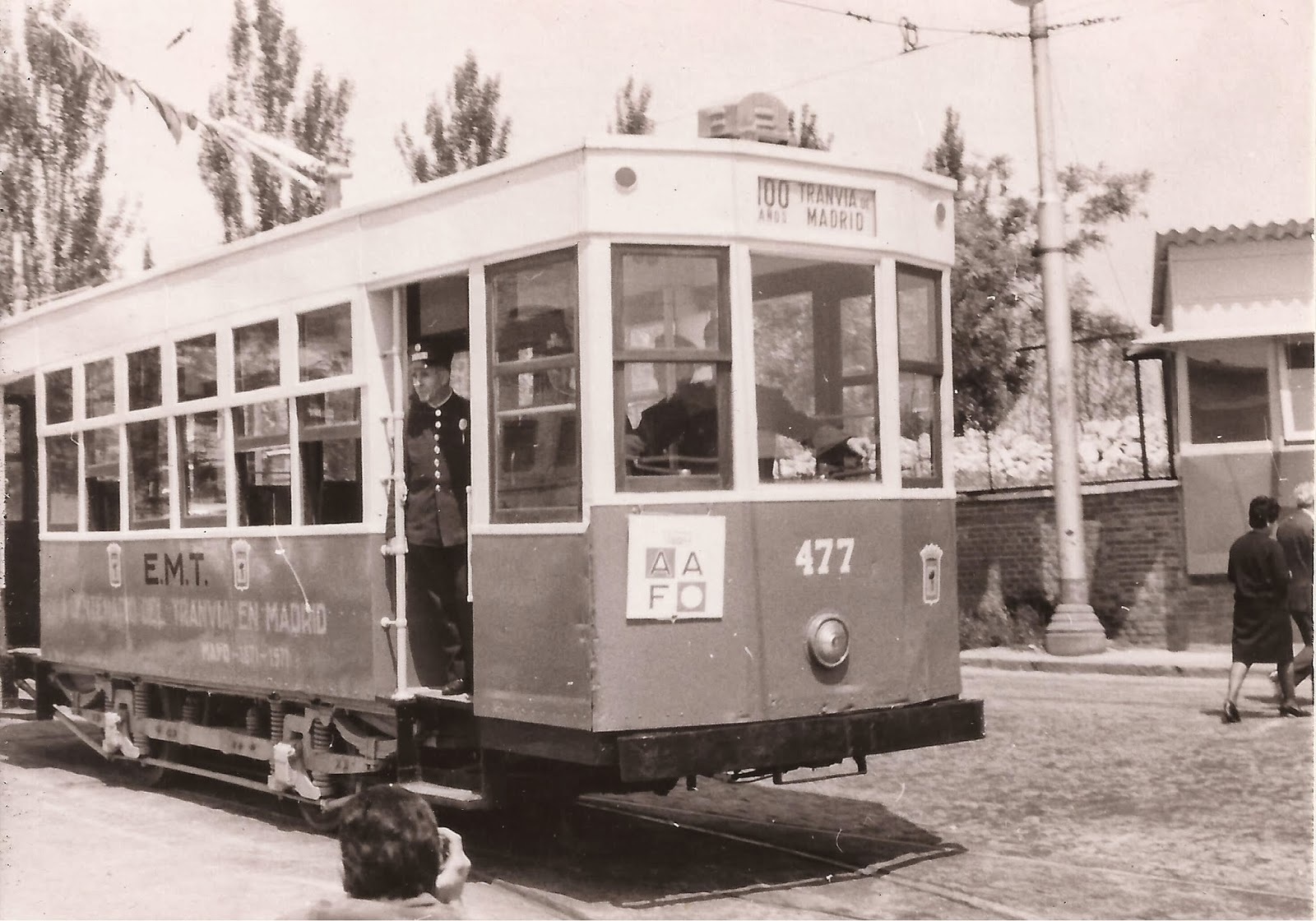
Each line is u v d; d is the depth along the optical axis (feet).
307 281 29.14
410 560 27.53
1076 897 22.84
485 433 24.71
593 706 22.39
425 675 27.43
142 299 35.19
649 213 23.11
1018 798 30.68
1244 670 38.47
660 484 23.00
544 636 23.38
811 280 24.30
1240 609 38.58
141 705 35.94
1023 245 66.39
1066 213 65.36
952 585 26.11
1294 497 53.98
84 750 43.01
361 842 12.07
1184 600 55.31
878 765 35.17
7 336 41.81
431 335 27.30
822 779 25.32
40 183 55.57
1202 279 55.88
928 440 26.05
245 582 31.04
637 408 23.03
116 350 36.32
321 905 11.94
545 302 23.72
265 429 30.40
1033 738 37.40
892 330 25.07
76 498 38.34
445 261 25.64
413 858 12.06
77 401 38.27
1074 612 54.29
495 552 24.36
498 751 24.75
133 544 35.47
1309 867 24.21
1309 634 40.42
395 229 26.89
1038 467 64.34
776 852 26.68
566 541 23.02
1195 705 41.91
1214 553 55.01
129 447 35.73
